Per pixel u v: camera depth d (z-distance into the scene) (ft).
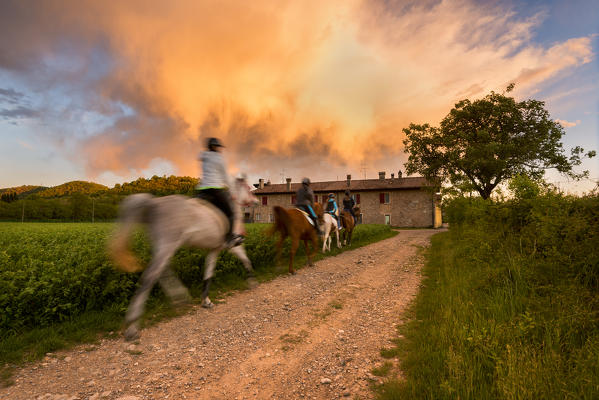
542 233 15.66
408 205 141.18
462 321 11.87
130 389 9.57
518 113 78.54
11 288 12.70
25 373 10.28
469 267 20.83
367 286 22.65
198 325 15.06
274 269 27.55
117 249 12.53
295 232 26.58
